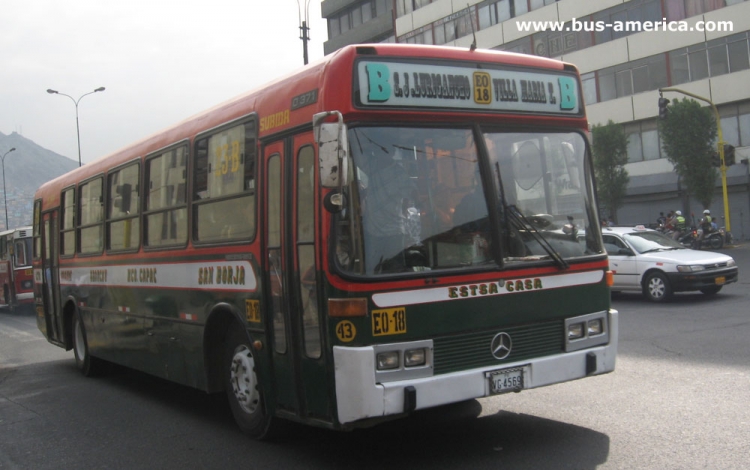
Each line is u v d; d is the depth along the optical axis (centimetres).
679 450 541
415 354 514
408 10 4616
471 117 564
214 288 684
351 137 519
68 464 635
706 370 820
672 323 1215
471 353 537
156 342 820
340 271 505
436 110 549
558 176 605
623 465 516
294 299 560
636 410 665
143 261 845
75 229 1097
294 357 559
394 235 521
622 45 3753
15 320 2377
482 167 562
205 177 712
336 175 481
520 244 569
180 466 602
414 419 690
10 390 1041
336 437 651
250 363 656
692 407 661
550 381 565
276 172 591
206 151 713
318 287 521
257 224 612
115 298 940
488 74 577
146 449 665
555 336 580
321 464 576
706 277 1470
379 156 525
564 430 618
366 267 507
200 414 804
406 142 537
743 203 3466
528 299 564
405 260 521
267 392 605
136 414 823
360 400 493
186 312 742
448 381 518
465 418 681
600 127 3612
